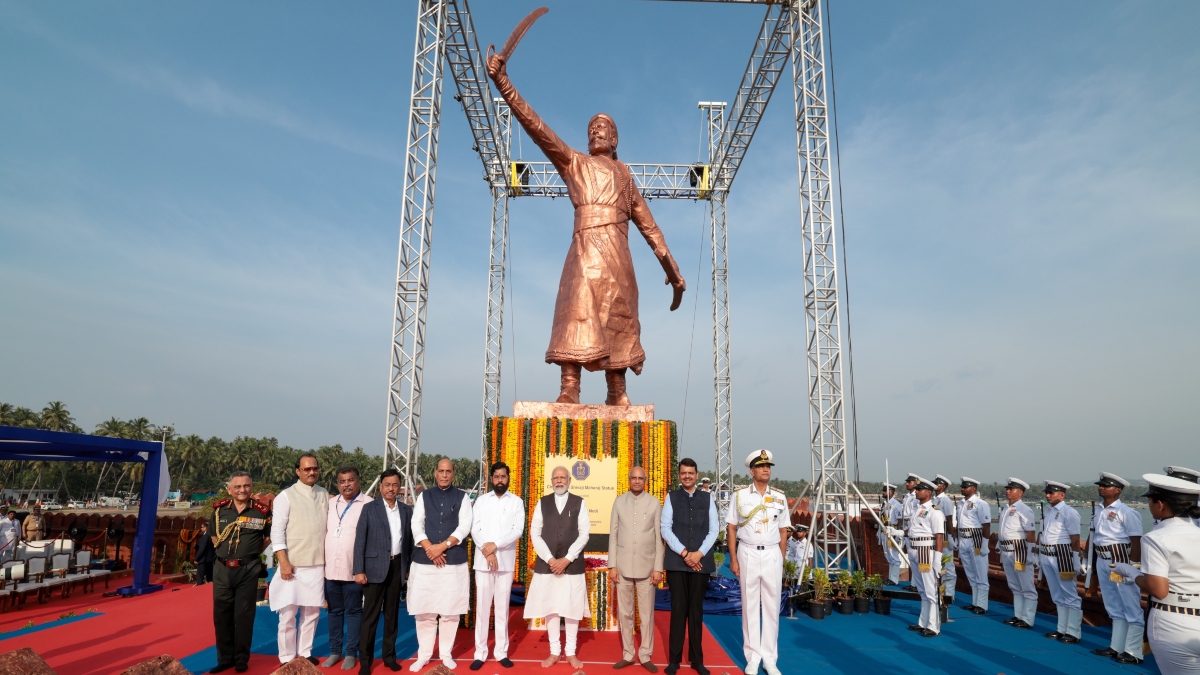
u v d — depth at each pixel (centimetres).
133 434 7538
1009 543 927
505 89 865
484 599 657
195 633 761
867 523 1460
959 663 716
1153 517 432
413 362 1370
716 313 2322
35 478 7231
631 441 821
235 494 632
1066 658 738
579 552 660
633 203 948
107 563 1186
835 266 1350
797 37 1480
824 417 1318
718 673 641
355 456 8062
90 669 625
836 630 880
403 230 1392
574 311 884
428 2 1482
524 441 819
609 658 681
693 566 627
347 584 645
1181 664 395
